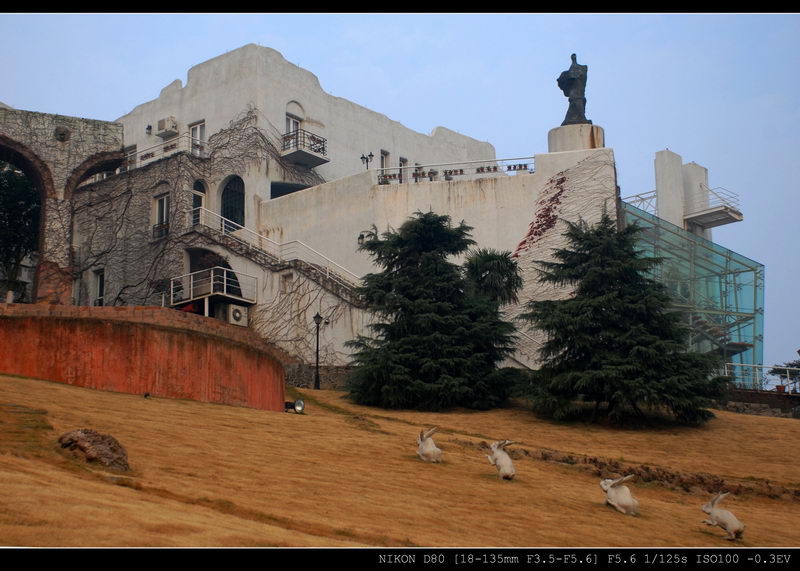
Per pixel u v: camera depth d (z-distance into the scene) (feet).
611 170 133.90
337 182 147.95
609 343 104.88
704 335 141.59
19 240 167.02
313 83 169.07
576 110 145.38
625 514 55.16
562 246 132.77
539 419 103.71
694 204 168.55
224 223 157.48
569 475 71.00
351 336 127.75
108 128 124.67
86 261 160.04
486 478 61.05
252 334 87.51
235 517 37.78
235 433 62.49
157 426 58.59
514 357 128.67
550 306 108.37
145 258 152.87
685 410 99.81
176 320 78.48
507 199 137.90
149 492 40.16
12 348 71.10
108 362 71.82
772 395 122.72
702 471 80.84
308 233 149.18
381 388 107.04
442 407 108.06
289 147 159.02
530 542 42.57
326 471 54.19
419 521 43.73
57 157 120.37
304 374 126.11
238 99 159.94
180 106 169.27
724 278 145.48
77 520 30.71
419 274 114.32
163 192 154.20
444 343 109.29
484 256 119.03
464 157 204.23
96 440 45.29
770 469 82.99
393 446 69.41
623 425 100.99
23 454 42.50
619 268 105.91
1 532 28.02
